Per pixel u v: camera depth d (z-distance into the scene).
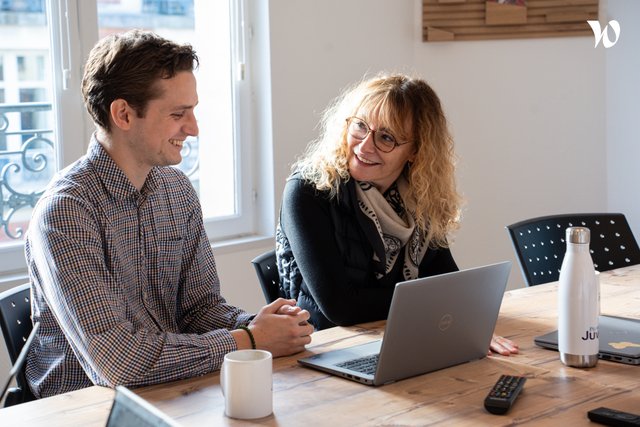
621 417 1.31
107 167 1.76
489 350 1.74
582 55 3.84
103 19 3.13
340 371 1.57
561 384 1.52
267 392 1.37
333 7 3.66
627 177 3.84
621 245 2.75
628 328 1.84
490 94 3.94
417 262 2.24
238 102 3.53
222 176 3.55
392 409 1.40
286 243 2.21
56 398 1.48
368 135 2.11
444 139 2.20
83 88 1.77
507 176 3.98
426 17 3.88
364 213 2.16
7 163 2.93
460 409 1.40
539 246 2.63
